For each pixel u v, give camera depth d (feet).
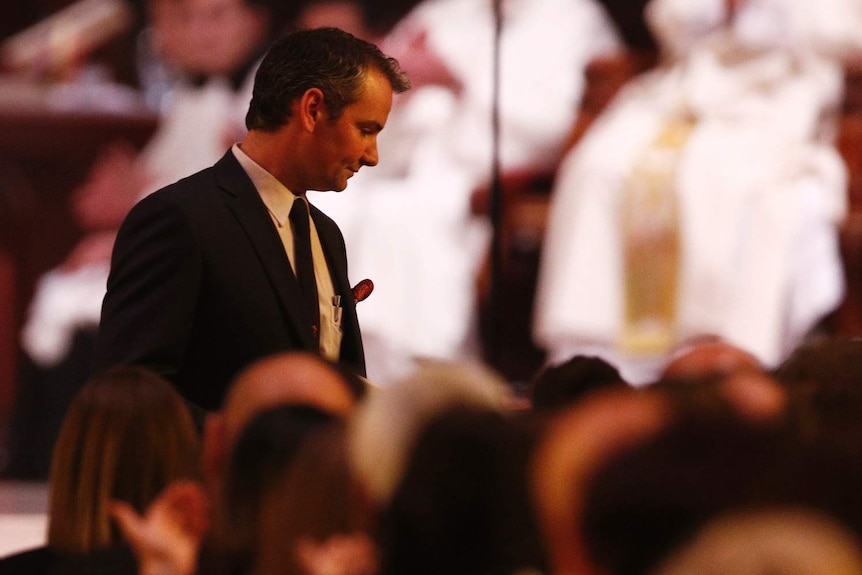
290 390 14.92
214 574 14.99
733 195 51.85
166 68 64.13
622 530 9.79
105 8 64.59
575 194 53.62
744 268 51.21
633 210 52.85
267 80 23.94
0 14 65.77
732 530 9.39
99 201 62.54
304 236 24.59
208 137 62.85
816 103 52.80
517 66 56.70
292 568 12.10
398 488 11.82
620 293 52.85
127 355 22.52
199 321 23.27
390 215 55.31
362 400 14.65
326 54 23.70
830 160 52.19
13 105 62.39
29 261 62.44
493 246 48.01
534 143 56.13
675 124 54.13
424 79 57.67
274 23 63.77
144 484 16.44
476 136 56.29
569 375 22.08
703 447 10.08
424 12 59.67
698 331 51.49
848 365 17.48
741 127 53.01
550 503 10.28
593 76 56.59
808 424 11.89
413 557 11.83
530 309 55.01
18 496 49.96
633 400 10.54
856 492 9.79
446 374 12.14
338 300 25.30
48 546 16.74
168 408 16.69
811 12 53.62
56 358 58.44
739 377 11.71
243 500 14.06
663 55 56.13
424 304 54.80
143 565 16.05
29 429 58.18
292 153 23.97
